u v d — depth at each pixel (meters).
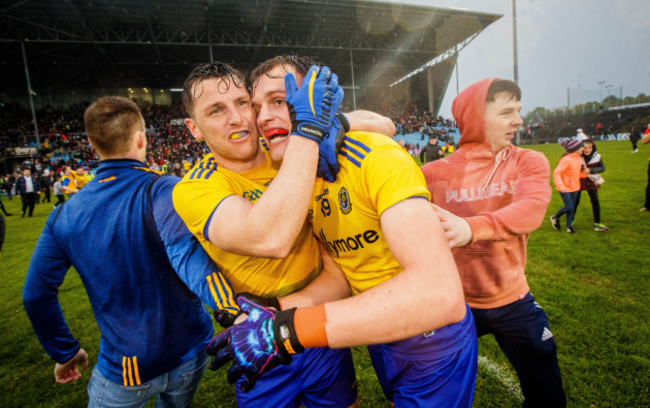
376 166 1.00
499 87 1.48
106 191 1.40
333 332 0.81
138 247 1.35
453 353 1.22
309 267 1.42
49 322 1.47
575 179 5.37
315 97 0.99
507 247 1.58
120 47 28.19
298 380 1.40
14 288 5.06
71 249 1.36
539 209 1.39
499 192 1.61
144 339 1.38
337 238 1.23
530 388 1.67
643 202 7.20
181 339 1.46
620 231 5.39
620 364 2.44
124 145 1.45
